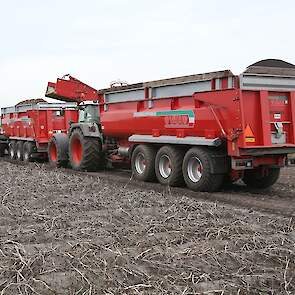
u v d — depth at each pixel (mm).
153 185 10812
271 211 7926
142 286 4145
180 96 10219
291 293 4215
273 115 9273
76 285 4184
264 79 9141
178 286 4230
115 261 4770
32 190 9188
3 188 9352
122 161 12969
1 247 5203
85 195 8727
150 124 11125
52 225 6309
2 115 20781
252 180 10789
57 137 14969
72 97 16344
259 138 9062
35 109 16891
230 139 9023
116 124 12430
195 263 4848
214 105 9305
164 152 10656
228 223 6461
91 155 13406
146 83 11289
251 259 5035
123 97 12258
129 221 6594
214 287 4258
